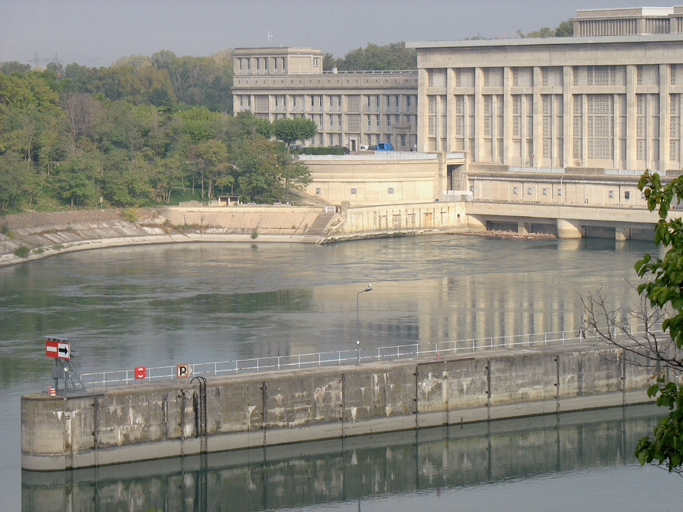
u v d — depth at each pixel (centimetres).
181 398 19425
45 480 18588
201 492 18862
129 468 19112
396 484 19338
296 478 19462
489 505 18375
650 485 19125
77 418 18725
